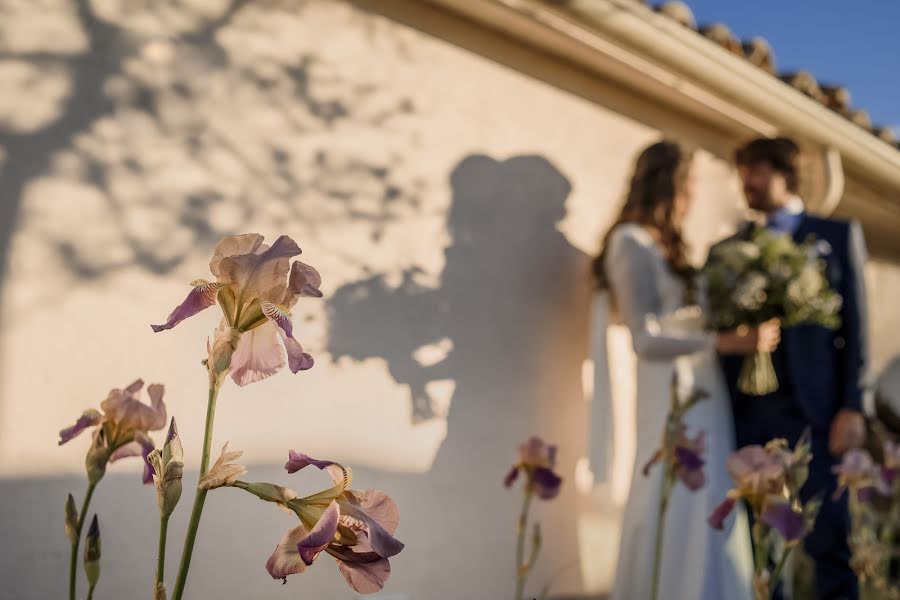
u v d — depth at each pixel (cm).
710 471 285
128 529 216
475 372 306
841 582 284
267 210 254
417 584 278
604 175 371
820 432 296
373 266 279
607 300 325
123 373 219
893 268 779
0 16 207
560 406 337
